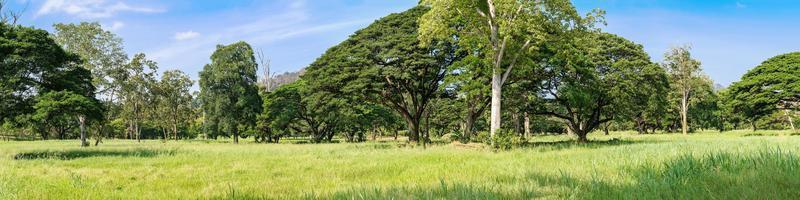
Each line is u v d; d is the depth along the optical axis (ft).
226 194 24.67
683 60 184.55
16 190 26.99
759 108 166.30
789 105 165.07
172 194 25.80
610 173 28.30
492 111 78.38
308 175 35.65
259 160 54.08
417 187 24.25
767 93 159.74
